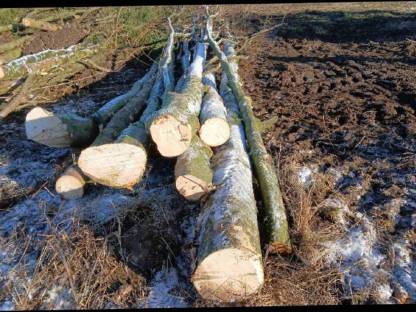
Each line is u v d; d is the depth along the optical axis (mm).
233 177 3930
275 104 6789
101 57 9648
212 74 7555
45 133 4832
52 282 3498
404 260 3594
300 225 3756
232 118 5473
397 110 6145
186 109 4504
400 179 4586
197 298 3299
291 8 14336
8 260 3805
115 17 10805
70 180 4418
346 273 3482
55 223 4137
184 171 3932
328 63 8617
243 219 3326
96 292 3367
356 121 5957
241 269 3064
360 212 4164
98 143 4719
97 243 3760
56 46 9133
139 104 6117
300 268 3484
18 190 4812
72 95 7879
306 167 4914
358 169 4828
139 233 3760
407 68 7805
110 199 4434
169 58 8430
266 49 10156
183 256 3721
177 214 4164
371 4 13711
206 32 9750
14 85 7625
